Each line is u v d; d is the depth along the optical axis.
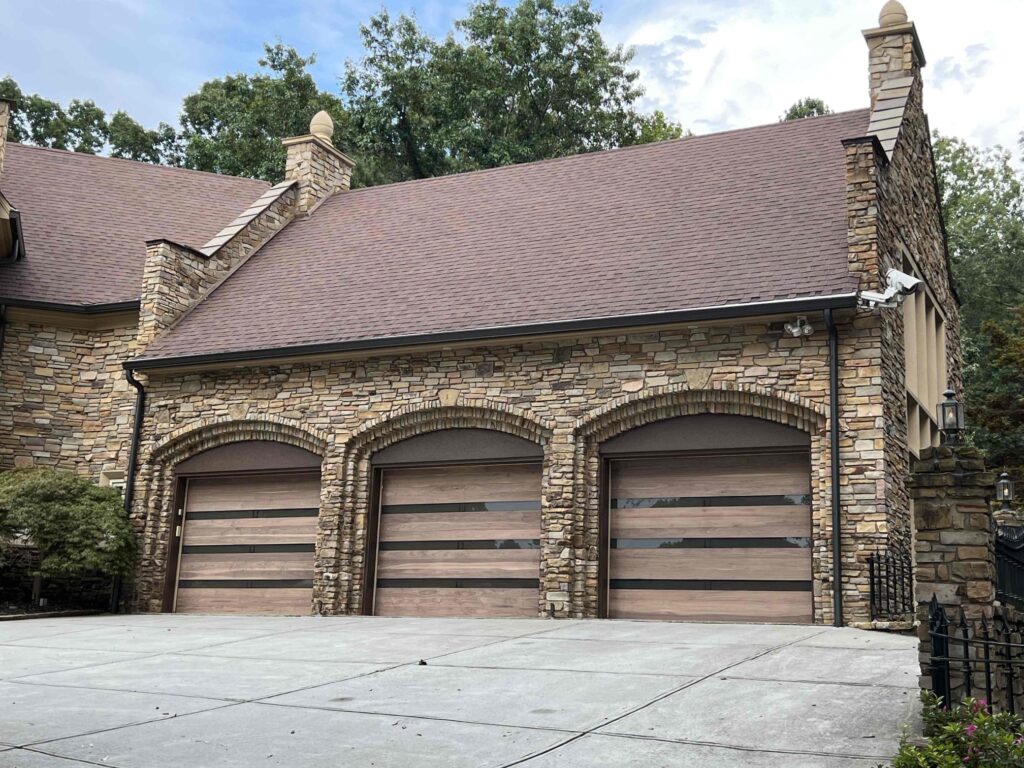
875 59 17.58
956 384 20.83
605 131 37.53
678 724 7.12
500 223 19.03
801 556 13.68
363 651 10.97
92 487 17.05
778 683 8.41
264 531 16.84
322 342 16.09
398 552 15.88
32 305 18.12
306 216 21.83
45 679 9.55
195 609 17.03
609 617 14.49
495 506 15.42
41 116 39.78
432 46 35.97
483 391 15.37
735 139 19.47
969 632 6.95
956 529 7.09
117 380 18.41
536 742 6.74
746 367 13.98
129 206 21.92
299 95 35.56
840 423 13.40
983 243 40.66
